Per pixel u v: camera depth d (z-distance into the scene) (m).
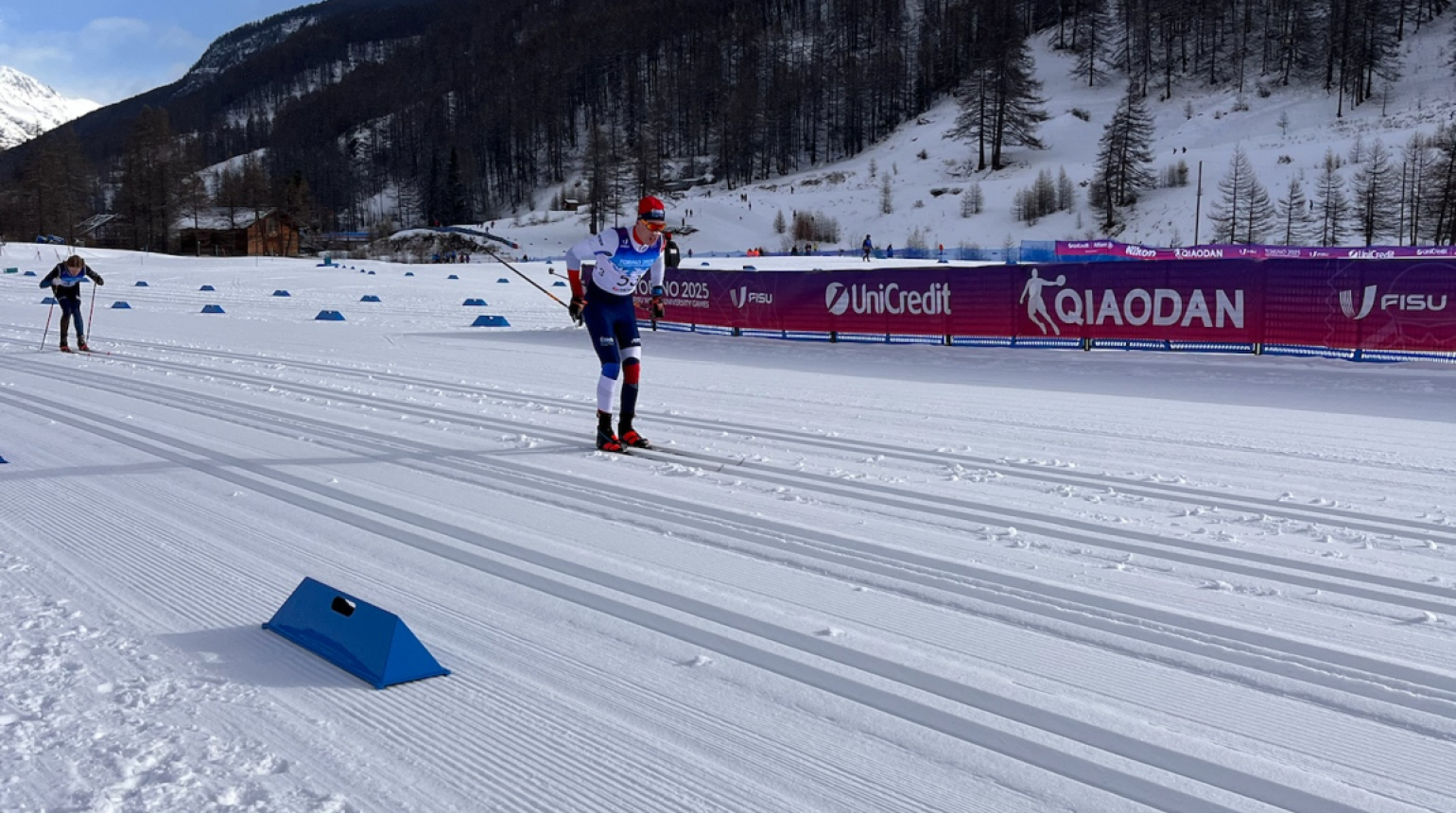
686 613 3.67
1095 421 8.80
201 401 9.30
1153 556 4.48
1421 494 5.88
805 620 3.60
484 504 5.38
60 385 10.32
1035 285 15.19
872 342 16.97
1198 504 5.57
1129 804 2.35
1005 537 4.79
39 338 15.95
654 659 3.23
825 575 4.15
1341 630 3.55
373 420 8.33
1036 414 9.20
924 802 2.35
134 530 4.76
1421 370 11.88
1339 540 4.81
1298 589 4.02
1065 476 6.31
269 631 3.48
